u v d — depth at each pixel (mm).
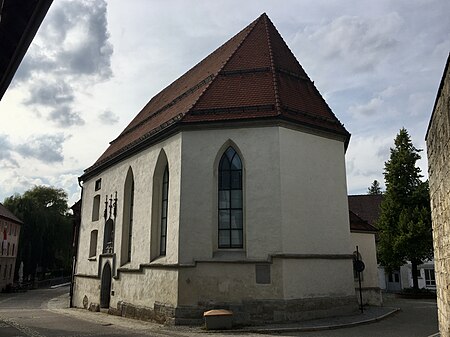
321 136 18984
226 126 18156
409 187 32469
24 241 58719
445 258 8039
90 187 29453
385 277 42375
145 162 21531
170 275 17609
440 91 7480
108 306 24188
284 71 20578
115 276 22781
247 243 16906
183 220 17641
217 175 18219
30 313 24375
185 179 18047
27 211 59688
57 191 69375
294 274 16562
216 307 16484
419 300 29484
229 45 24891
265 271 16422
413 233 30688
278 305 16000
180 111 20766
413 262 31641
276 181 17172
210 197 17703
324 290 17203
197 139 18344
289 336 13648
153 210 20172
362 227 24797
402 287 40875
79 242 29953
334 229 18266
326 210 18234
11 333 15336
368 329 14930
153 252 19734
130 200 23672
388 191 32906
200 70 26328
